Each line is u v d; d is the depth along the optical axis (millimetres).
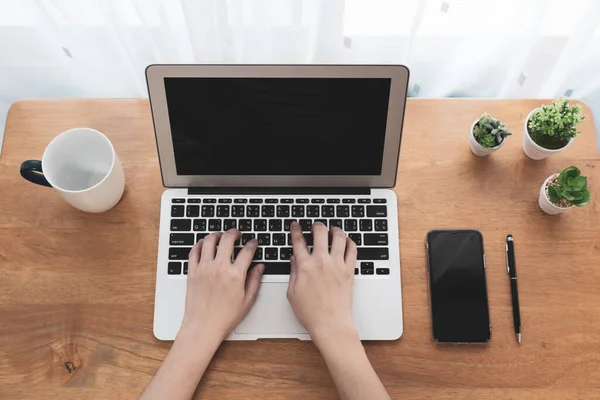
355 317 811
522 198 885
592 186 889
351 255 818
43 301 826
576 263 846
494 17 1116
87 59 1246
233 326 791
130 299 829
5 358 797
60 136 817
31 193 883
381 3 1122
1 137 1464
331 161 836
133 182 895
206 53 1179
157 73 750
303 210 857
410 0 1112
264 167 844
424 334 813
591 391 785
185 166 841
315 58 1247
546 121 842
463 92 1352
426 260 850
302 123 794
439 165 908
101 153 862
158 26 1144
